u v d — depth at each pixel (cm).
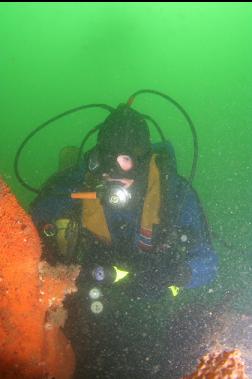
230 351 126
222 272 402
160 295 251
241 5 2647
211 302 334
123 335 237
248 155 1184
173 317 282
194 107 2789
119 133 244
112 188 242
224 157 1148
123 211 252
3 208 147
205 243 290
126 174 250
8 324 140
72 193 244
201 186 809
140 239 254
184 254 276
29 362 148
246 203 692
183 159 1048
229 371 119
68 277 165
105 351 232
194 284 289
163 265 252
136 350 240
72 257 228
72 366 196
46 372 160
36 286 154
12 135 2523
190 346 267
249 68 3189
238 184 823
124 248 251
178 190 279
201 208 299
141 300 244
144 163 252
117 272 229
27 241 151
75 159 319
